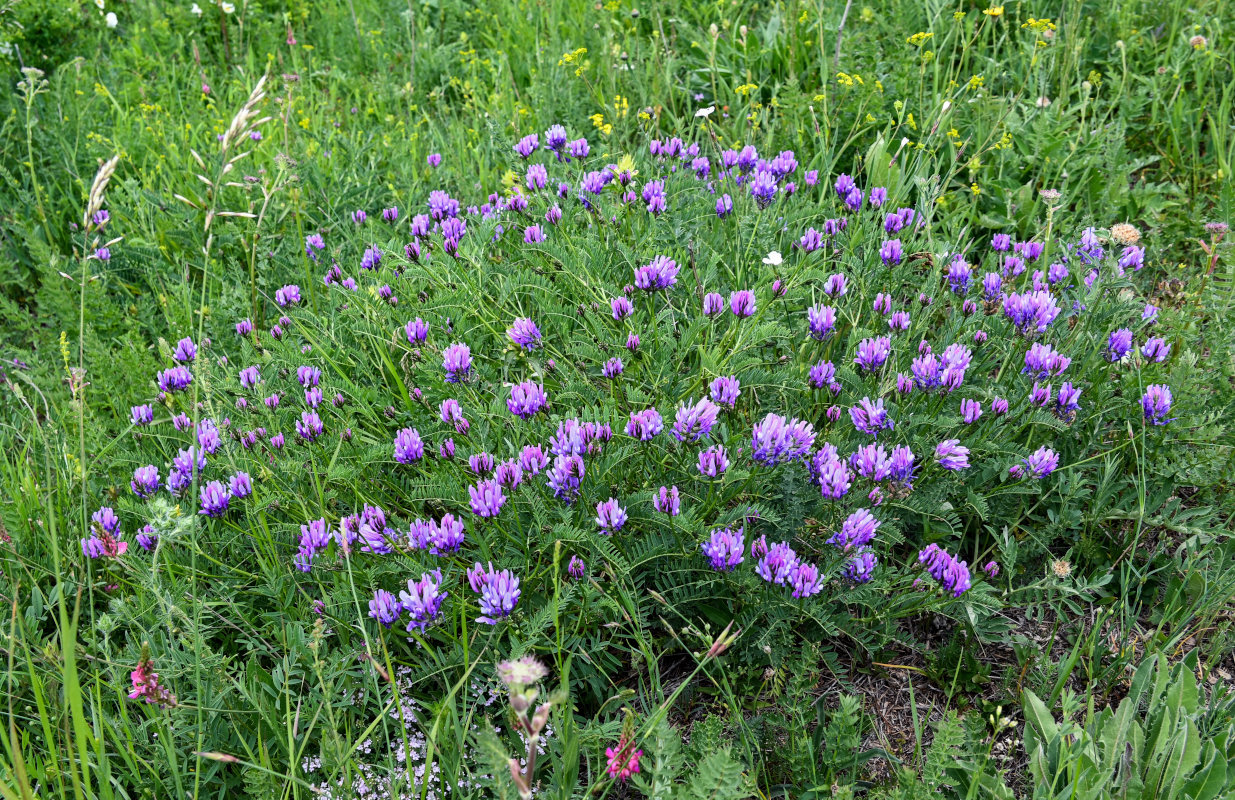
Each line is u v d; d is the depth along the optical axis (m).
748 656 0.64
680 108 1.23
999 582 0.71
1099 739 0.59
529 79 1.38
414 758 0.61
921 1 1.20
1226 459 0.71
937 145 1.02
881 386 0.72
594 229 0.88
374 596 0.61
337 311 0.89
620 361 0.72
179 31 1.54
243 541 0.72
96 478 0.78
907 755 0.63
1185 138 1.11
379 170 1.15
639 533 0.67
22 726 0.64
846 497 0.66
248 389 0.78
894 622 0.65
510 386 0.73
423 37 1.47
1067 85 1.08
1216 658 0.64
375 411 0.79
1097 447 0.74
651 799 0.54
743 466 0.67
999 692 0.65
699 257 0.86
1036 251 0.84
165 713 0.59
